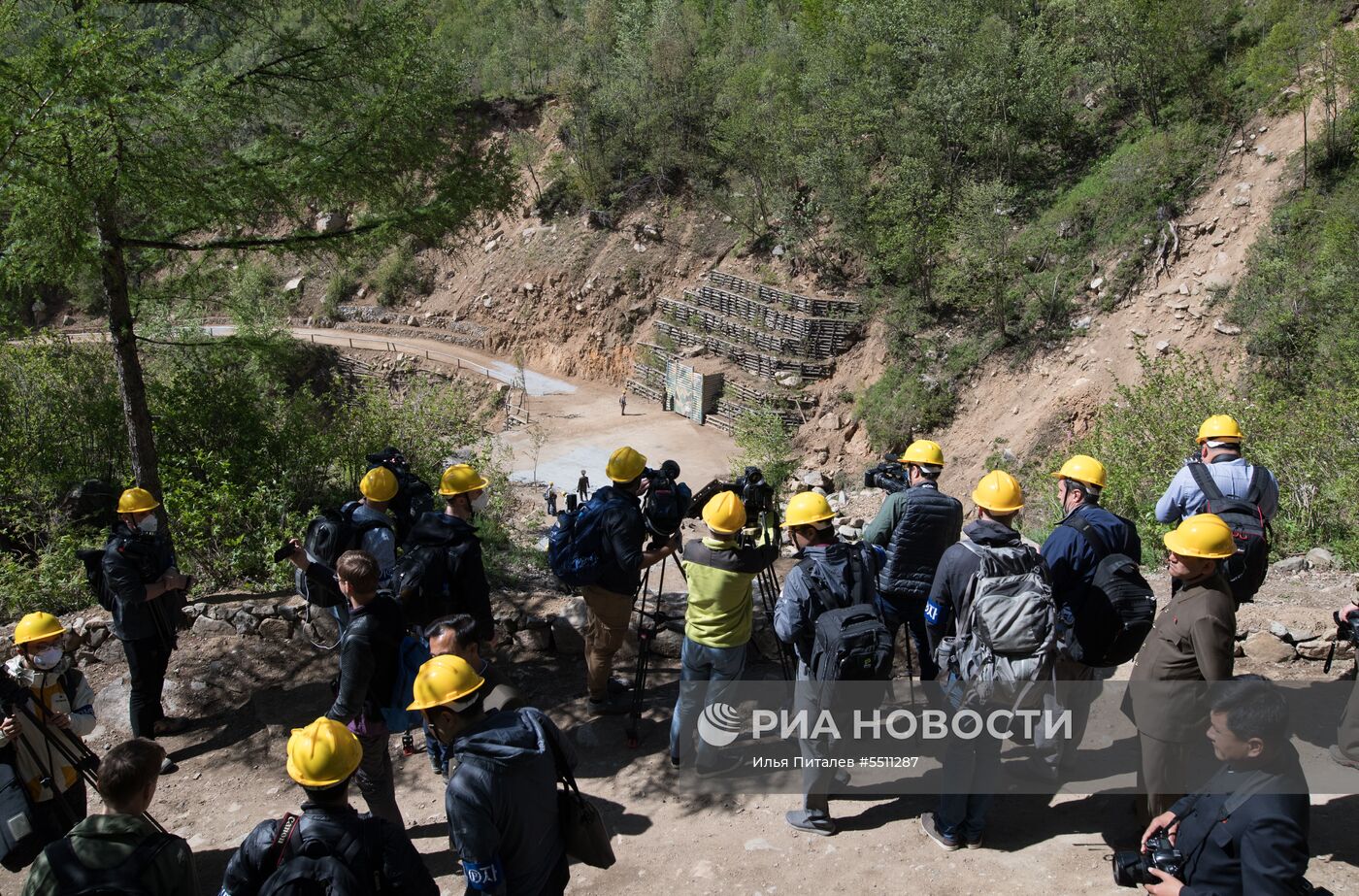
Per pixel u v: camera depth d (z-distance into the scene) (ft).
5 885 17.17
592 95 180.65
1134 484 39.42
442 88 30.48
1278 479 36.14
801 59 157.58
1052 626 14.12
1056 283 112.27
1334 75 93.20
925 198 128.67
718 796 17.51
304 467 43.39
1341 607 22.38
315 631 24.13
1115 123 122.93
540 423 150.71
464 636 12.80
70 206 23.26
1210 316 95.14
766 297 150.20
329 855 10.44
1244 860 9.66
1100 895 13.82
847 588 15.47
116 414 42.70
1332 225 81.87
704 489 19.63
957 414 116.57
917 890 14.35
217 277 34.71
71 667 16.30
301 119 29.76
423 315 193.77
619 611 19.07
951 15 131.13
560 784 18.03
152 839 11.14
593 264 175.52
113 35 22.77
